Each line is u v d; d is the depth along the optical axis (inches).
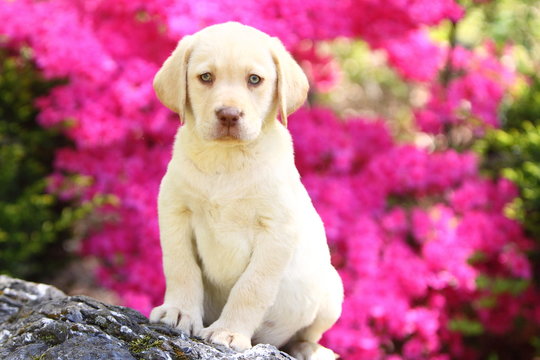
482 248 276.7
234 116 146.6
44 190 313.1
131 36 270.8
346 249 272.4
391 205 301.1
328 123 287.9
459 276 272.1
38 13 279.1
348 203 267.4
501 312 280.5
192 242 158.9
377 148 297.0
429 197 311.0
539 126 305.0
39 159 321.4
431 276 274.2
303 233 160.6
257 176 151.3
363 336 261.1
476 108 311.6
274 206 152.0
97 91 273.1
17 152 303.0
